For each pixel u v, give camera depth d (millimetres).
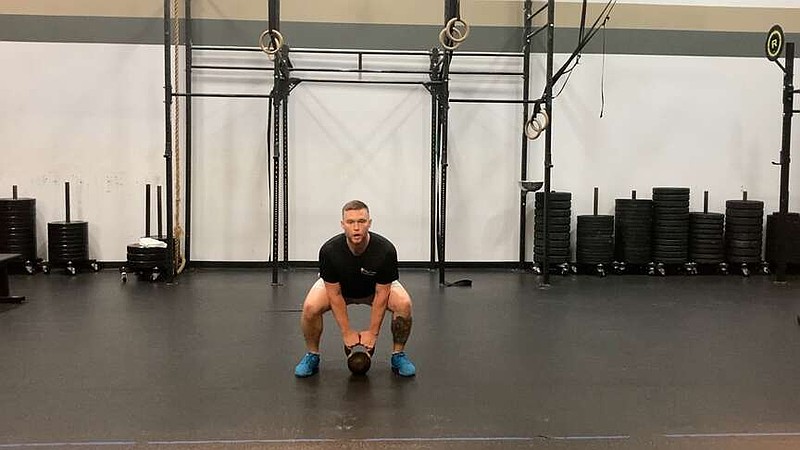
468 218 6117
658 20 6059
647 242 5809
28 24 5781
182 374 3018
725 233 5926
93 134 5887
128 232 5969
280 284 5230
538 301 4691
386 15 5961
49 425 2424
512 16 6020
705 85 6121
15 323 3932
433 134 5965
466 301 4691
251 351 3389
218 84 5918
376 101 6012
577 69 6062
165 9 5129
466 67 6031
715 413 2580
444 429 2406
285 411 2570
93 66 5848
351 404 2650
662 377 3021
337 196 6055
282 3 5906
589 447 2268
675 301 4711
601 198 6125
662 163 6125
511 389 2848
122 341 3557
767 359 3309
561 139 6105
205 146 5938
